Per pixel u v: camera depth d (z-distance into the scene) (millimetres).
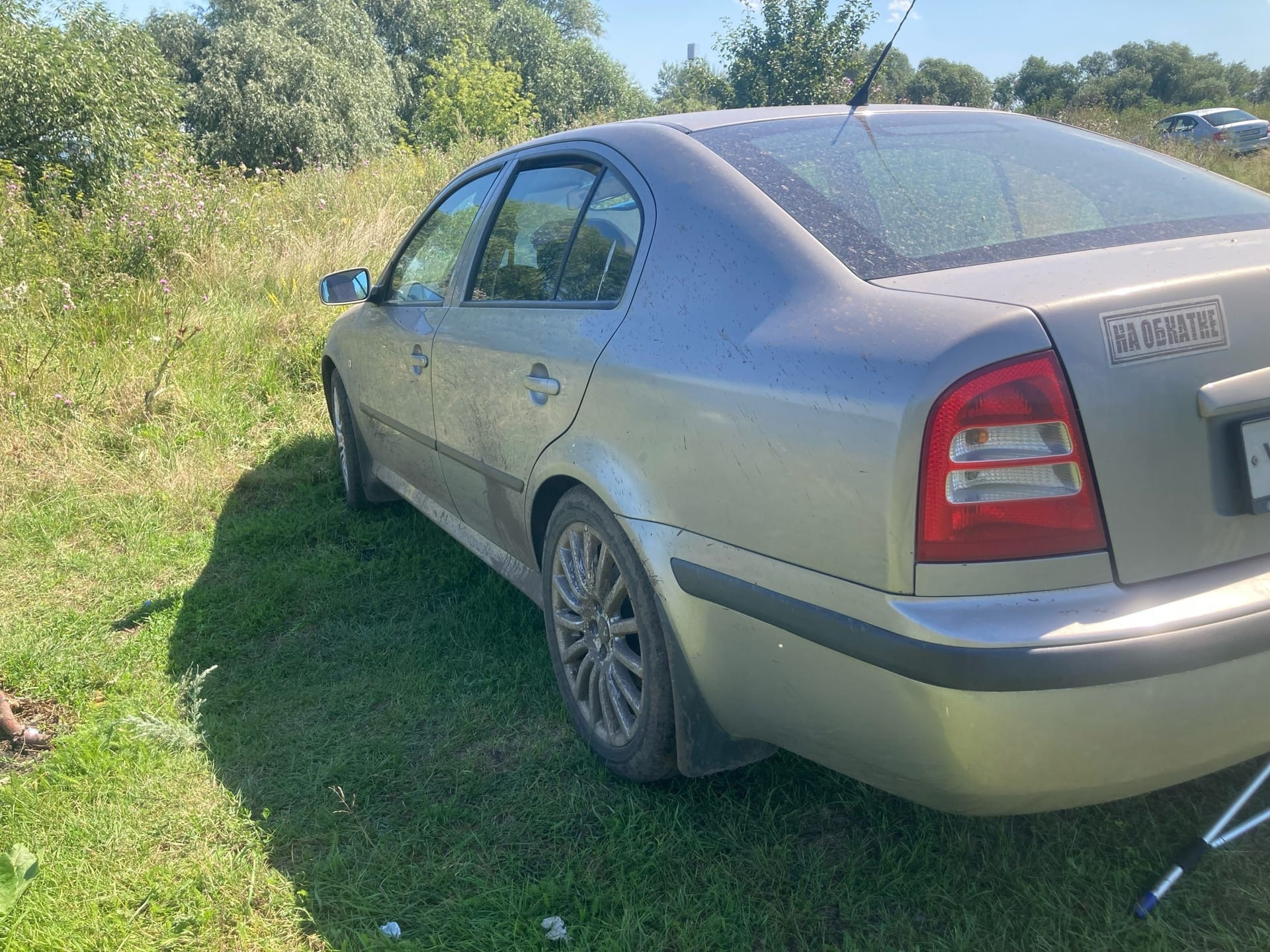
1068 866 2006
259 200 10289
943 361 1579
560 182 2908
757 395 1846
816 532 1745
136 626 3586
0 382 5781
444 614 3492
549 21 48156
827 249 1975
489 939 1968
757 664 1935
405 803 2438
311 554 4184
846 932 1898
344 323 4578
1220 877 1955
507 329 2836
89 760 2625
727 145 2410
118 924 2021
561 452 2465
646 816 2301
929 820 2191
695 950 1901
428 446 3518
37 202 10359
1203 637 1534
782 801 2334
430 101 29969
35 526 4516
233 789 2512
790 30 17016
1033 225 2033
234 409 6035
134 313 7137
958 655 1533
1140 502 1576
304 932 2020
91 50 14594
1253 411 1650
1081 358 1556
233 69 30922
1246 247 1785
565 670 2664
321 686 3070
